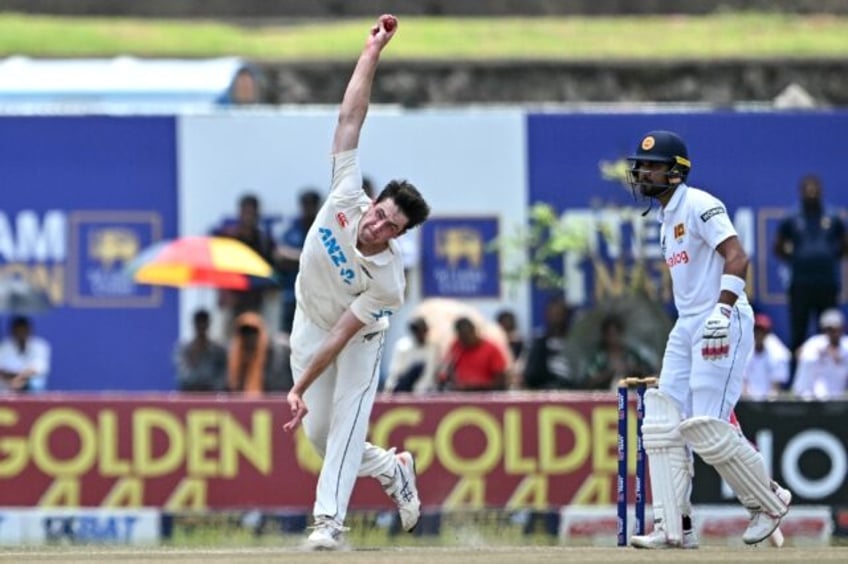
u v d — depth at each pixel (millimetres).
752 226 78812
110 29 106000
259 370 71688
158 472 60688
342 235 35875
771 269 78438
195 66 85312
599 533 59938
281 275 77438
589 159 78812
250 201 78188
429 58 100062
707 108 79625
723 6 113312
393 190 35531
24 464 61156
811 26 111000
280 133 78500
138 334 77812
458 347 69500
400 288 36344
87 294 78062
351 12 111688
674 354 37688
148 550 38406
